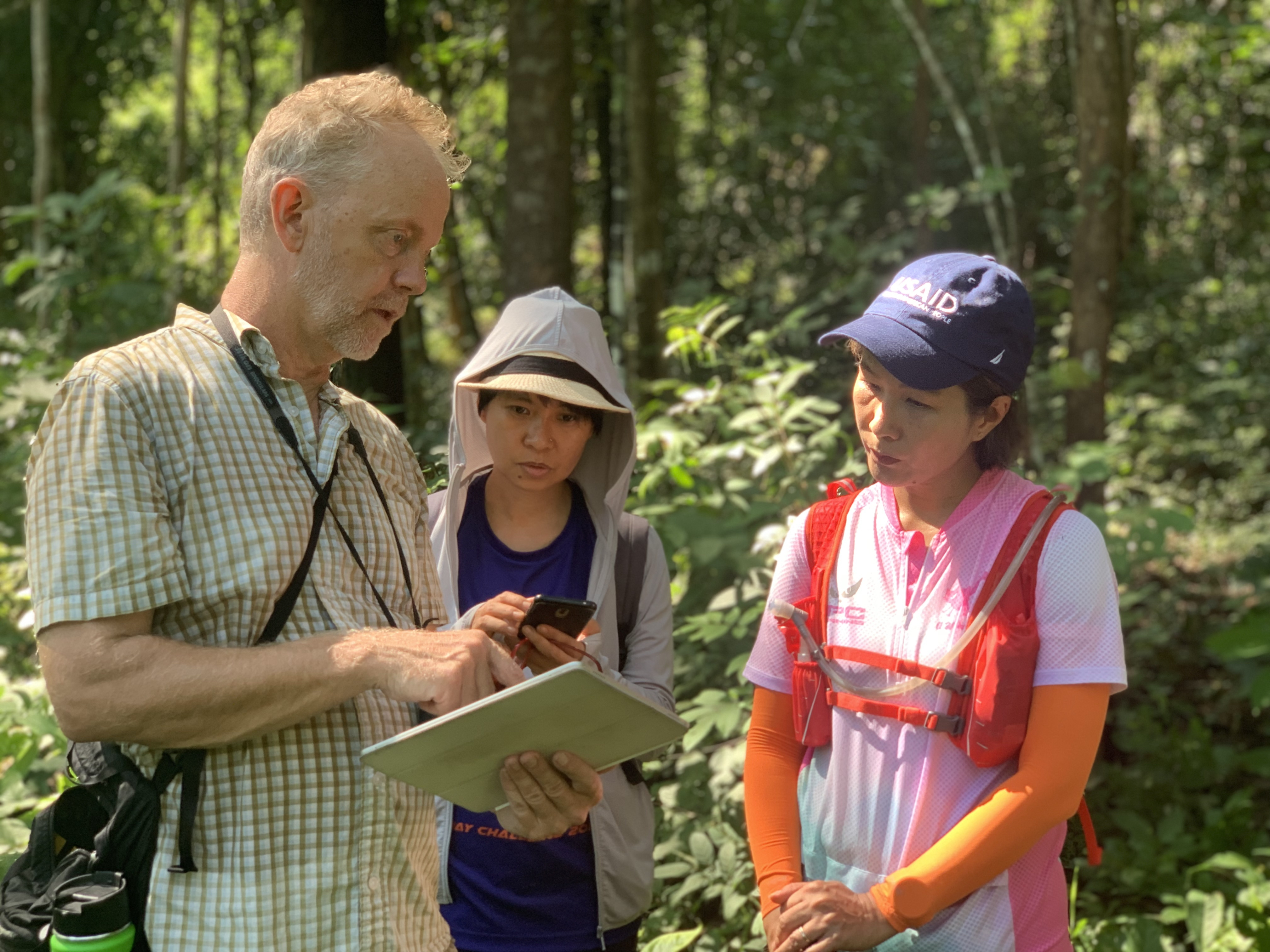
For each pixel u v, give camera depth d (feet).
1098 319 20.67
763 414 11.69
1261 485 32.78
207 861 5.24
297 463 5.58
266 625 5.36
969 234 38.34
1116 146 20.71
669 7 35.55
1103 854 13.52
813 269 34.37
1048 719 5.76
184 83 29.91
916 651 5.99
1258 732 18.17
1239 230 40.52
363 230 5.39
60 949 4.99
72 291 24.12
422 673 5.13
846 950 5.61
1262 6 36.14
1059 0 37.52
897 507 6.38
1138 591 19.11
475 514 8.70
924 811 5.89
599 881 7.93
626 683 8.20
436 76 29.14
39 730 9.23
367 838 5.50
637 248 26.22
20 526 18.42
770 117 39.65
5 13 37.91
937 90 41.01
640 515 11.43
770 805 6.42
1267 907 10.82
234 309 5.67
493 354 8.27
